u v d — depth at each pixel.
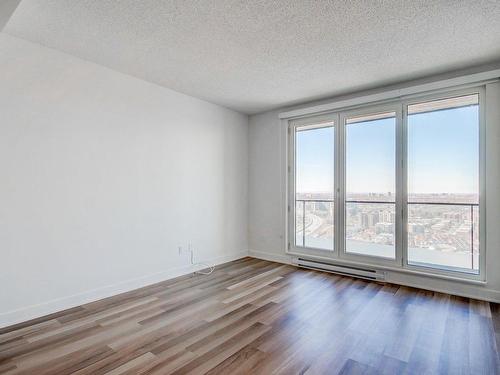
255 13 2.09
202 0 1.94
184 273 3.81
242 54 2.73
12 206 2.39
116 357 1.93
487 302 2.86
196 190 4.01
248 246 4.86
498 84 2.85
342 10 2.05
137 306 2.77
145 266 3.37
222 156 4.41
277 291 3.19
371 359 1.92
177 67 3.02
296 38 2.44
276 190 4.54
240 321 2.46
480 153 2.98
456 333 2.26
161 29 2.30
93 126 2.91
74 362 1.87
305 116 4.24
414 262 3.37
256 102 4.22
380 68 3.03
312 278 3.65
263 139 4.71
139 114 3.32
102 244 2.98
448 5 1.99
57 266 2.65
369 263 3.65
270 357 1.93
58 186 2.66
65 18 2.15
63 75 2.69
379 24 2.22
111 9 2.04
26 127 2.47
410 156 3.41
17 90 2.42
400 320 2.48
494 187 2.87
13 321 2.38
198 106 4.04
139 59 2.84
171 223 3.67
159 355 1.95
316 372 1.78
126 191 3.19
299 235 4.36
